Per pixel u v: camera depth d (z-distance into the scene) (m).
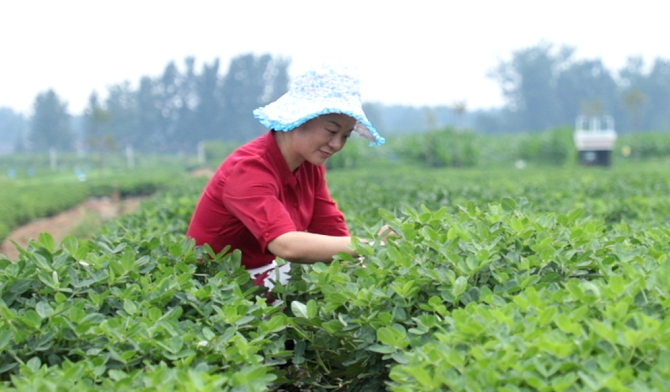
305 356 3.25
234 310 2.87
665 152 37.47
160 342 2.58
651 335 2.21
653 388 2.08
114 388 2.28
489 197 7.98
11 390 2.30
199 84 82.25
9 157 63.41
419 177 17.00
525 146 35.62
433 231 3.29
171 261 3.61
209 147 56.09
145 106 82.69
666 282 2.64
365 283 3.05
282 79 84.62
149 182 27.88
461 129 35.16
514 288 2.92
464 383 2.17
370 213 6.58
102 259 3.42
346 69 3.57
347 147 31.47
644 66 95.00
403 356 2.60
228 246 3.64
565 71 90.38
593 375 2.14
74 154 73.19
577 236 3.33
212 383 2.18
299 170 3.82
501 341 2.30
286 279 3.78
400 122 124.50
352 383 3.21
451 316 2.73
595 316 2.58
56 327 2.72
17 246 3.40
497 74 91.69
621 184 10.12
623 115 90.88
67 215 21.23
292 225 3.48
